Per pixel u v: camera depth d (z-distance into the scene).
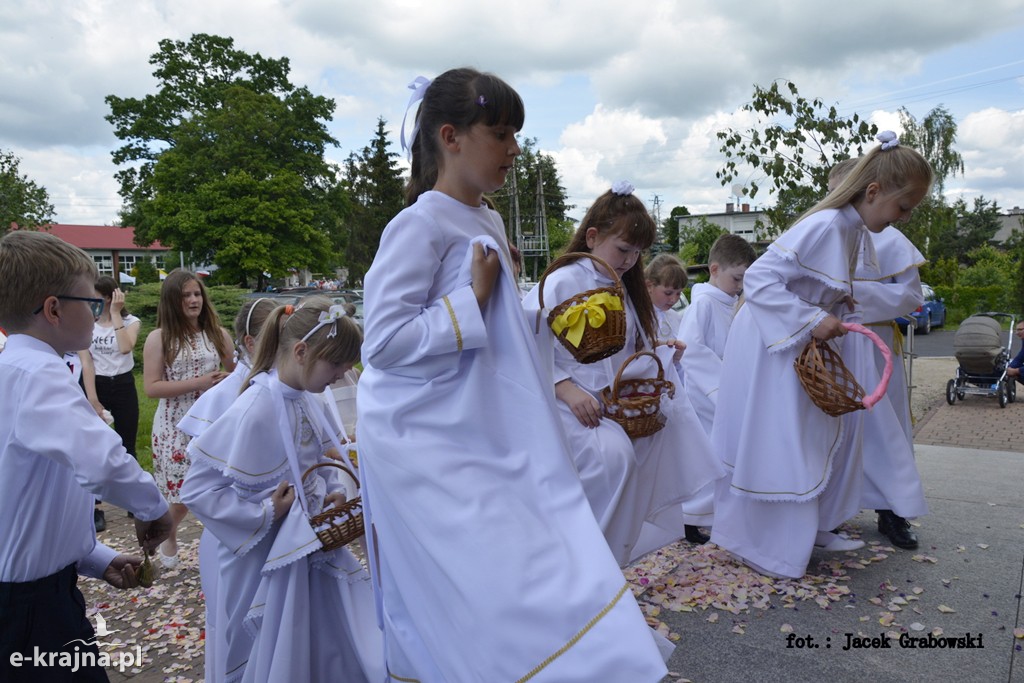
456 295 1.83
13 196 22.48
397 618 1.93
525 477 1.76
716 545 4.02
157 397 4.31
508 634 1.59
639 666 1.47
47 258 2.04
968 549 3.84
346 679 2.48
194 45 40.12
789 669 2.74
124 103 39.62
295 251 37.12
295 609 2.33
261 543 2.42
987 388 10.58
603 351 2.23
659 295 4.30
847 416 3.64
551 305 2.62
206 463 2.36
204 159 36.41
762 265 3.45
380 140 56.81
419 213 1.90
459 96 1.92
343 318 2.46
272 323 2.57
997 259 34.25
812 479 3.40
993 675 2.64
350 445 2.82
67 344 2.13
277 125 37.84
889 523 3.95
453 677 1.70
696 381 4.57
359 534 2.39
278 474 2.47
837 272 3.39
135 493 2.05
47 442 1.95
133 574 2.29
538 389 1.82
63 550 2.11
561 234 39.19
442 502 1.74
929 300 23.83
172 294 4.35
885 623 3.05
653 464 2.99
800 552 3.46
